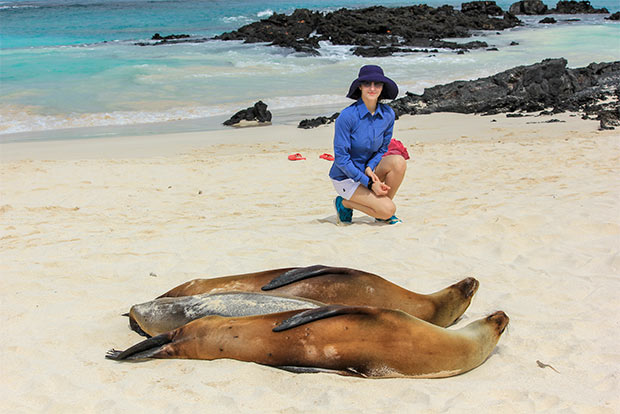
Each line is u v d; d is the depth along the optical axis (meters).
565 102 19.61
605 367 3.82
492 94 20.12
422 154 13.14
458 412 3.26
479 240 6.48
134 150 14.60
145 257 6.21
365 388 3.55
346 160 6.95
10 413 3.40
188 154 14.09
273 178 11.38
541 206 7.65
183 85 23.48
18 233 7.56
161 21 49.62
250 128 17.50
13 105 19.84
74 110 19.55
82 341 4.39
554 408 3.32
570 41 35.06
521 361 3.94
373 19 38.88
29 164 12.40
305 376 3.69
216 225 7.59
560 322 4.49
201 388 3.56
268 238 6.69
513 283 5.37
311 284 4.33
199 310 4.24
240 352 3.87
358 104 6.82
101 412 3.38
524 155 12.53
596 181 9.43
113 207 9.29
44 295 5.26
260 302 4.17
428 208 8.13
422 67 27.92
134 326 4.54
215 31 43.38
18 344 4.31
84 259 6.17
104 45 35.47
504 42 35.69
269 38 36.06
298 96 22.17
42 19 50.72
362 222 7.56
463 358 3.72
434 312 4.27
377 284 4.30
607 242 6.27
